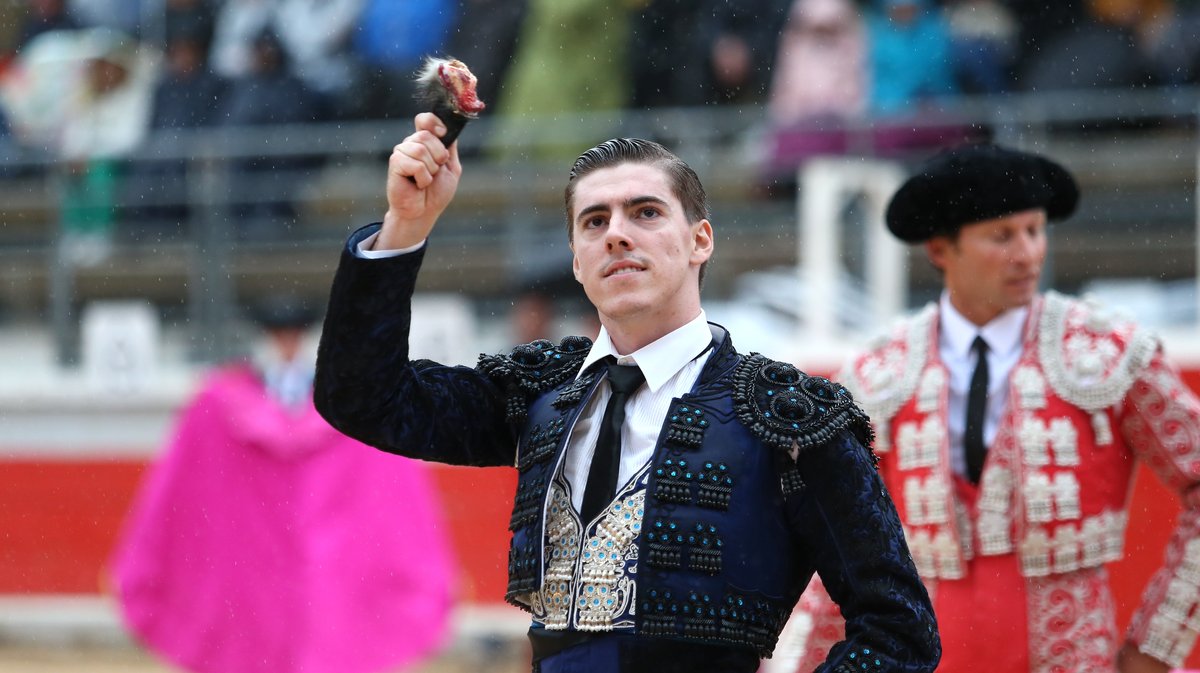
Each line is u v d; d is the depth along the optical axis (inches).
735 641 279.0
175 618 784.9
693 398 291.6
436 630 781.3
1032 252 434.9
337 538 785.6
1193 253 957.2
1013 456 430.0
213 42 1100.5
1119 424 432.1
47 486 975.6
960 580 432.1
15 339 1059.3
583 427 299.6
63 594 965.8
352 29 1090.7
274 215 1043.9
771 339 903.7
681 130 1005.8
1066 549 424.5
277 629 777.6
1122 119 964.6
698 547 280.4
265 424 788.0
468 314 1010.7
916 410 442.9
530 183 1011.3
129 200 1050.1
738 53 1026.1
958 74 1002.7
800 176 980.6
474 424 312.2
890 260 872.9
